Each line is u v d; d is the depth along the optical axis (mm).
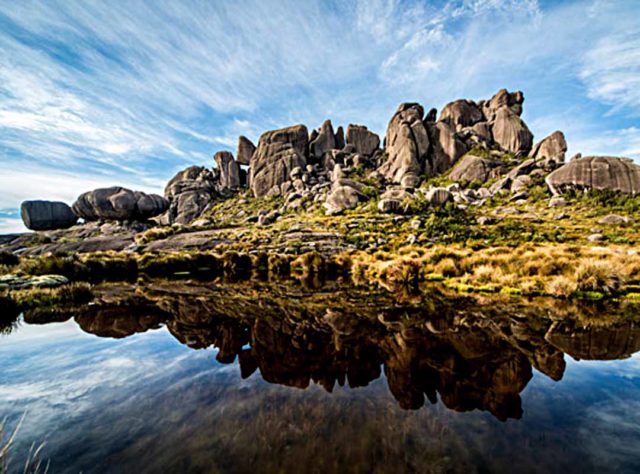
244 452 1848
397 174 81625
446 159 82812
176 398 2605
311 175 87750
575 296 7465
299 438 1984
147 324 5461
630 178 47062
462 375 3000
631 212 38656
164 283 13062
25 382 2984
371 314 6051
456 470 1669
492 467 1687
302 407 2404
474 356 3527
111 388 2826
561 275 9211
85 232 62531
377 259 19438
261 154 94500
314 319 5730
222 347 4086
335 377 3014
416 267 12008
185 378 3051
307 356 3666
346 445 1897
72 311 6738
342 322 5426
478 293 8375
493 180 68875
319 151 98188
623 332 4465
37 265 14781
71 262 16141
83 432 2102
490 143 87625
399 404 2422
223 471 1695
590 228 32250
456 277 11453
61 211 69062
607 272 8164
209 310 6754
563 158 70938
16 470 1729
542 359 3385
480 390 2672
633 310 5969
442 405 2395
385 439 1954
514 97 95625
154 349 4012
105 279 15102
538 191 54906
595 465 1693
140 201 63125
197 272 20062
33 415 2342
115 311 6695
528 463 1716
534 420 2152
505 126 86312
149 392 2734
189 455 1838
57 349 4027
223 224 59469
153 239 44938
